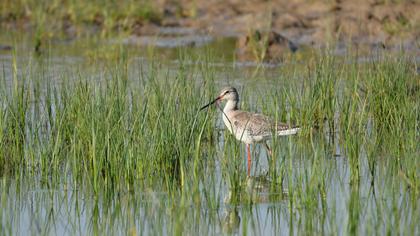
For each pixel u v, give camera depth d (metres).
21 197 13.20
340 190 13.23
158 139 14.46
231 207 12.63
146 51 25.42
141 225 11.78
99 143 14.05
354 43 25.28
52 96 18.86
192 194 12.55
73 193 13.42
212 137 16.81
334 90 18.03
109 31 27.75
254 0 30.75
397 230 10.99
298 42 26.38
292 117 17.33
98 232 11.61
